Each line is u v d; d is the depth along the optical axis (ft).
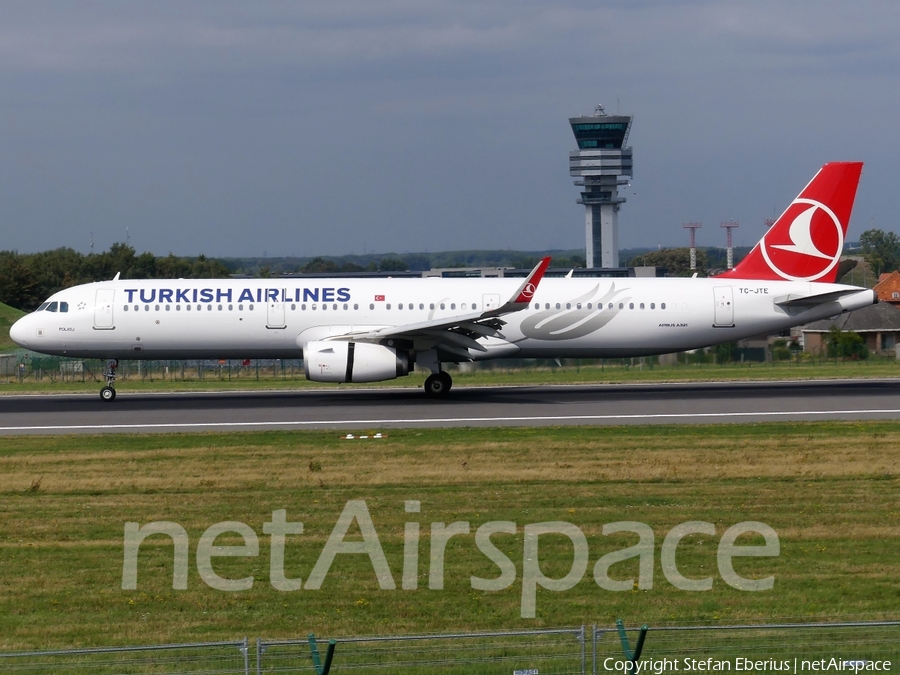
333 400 592.60
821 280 629.10
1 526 288.10
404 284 607.78
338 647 195.42
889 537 269.03
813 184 623.36
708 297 614.34
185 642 199.93
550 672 180.04
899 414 504.84
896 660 185.88
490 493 326.03
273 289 599.98
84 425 492.13
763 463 372.38
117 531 281.54
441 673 180.96
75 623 211.82
